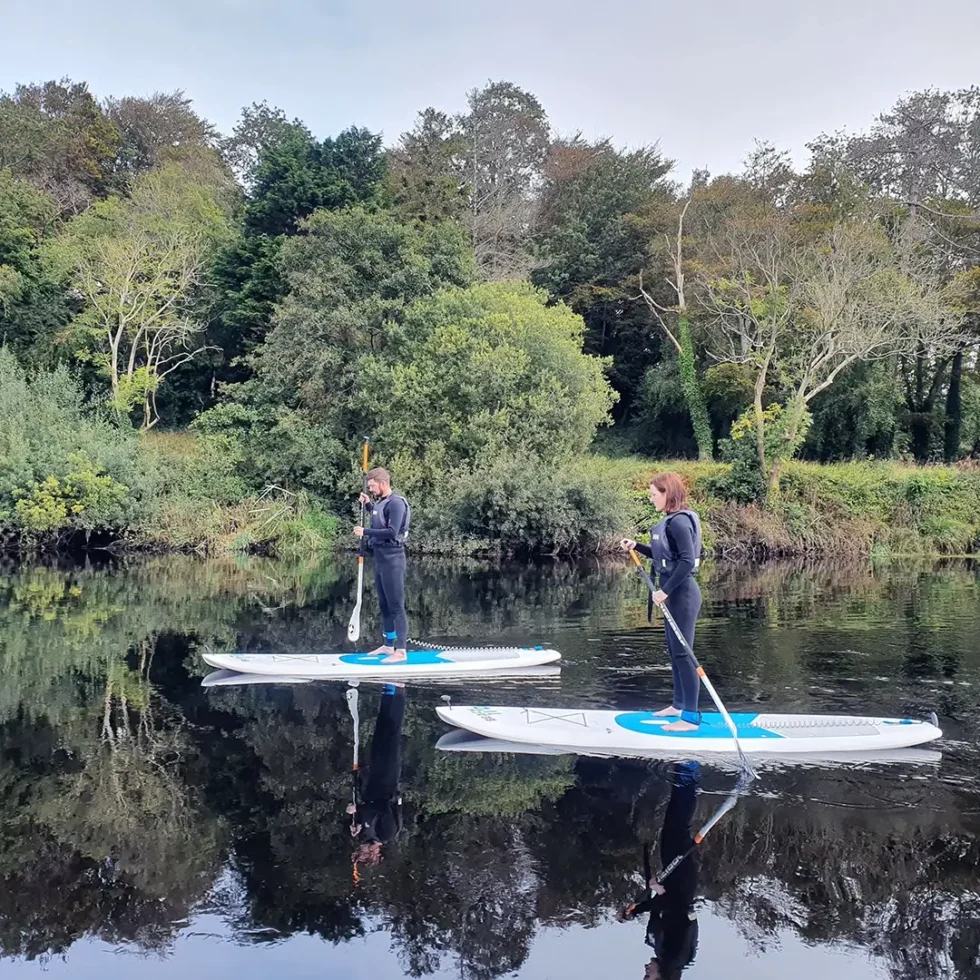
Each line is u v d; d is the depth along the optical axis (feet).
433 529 63.21
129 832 15.62
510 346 66.49
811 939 12.53
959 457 93.97
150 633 32.86
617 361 116.47
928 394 96.48
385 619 27.99
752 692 24.90
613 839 15.42
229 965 11.84
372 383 67.46
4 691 24.56
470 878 14.07
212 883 13.91
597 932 12.64
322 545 64.28
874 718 21.22
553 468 63.62
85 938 12.45
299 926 12.74
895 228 87.15
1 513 57.62
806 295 72.84
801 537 66.85
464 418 66.64
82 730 21.18
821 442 90.58
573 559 63.41
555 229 114.21
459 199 98.89
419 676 26.63
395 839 15.37
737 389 87.71
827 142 100.89
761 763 19.13
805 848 15.11
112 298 77.36
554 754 19.67
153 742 20.36
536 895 13.60
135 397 76.13
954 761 19.27
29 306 82.17
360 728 21.49
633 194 114.11
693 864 14.55
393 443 67.36
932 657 29.48
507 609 39.60
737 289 80.69
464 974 11.62
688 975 11.64
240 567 54.44
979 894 13.73
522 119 127.95
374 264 73.56
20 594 42.19
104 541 62.13
